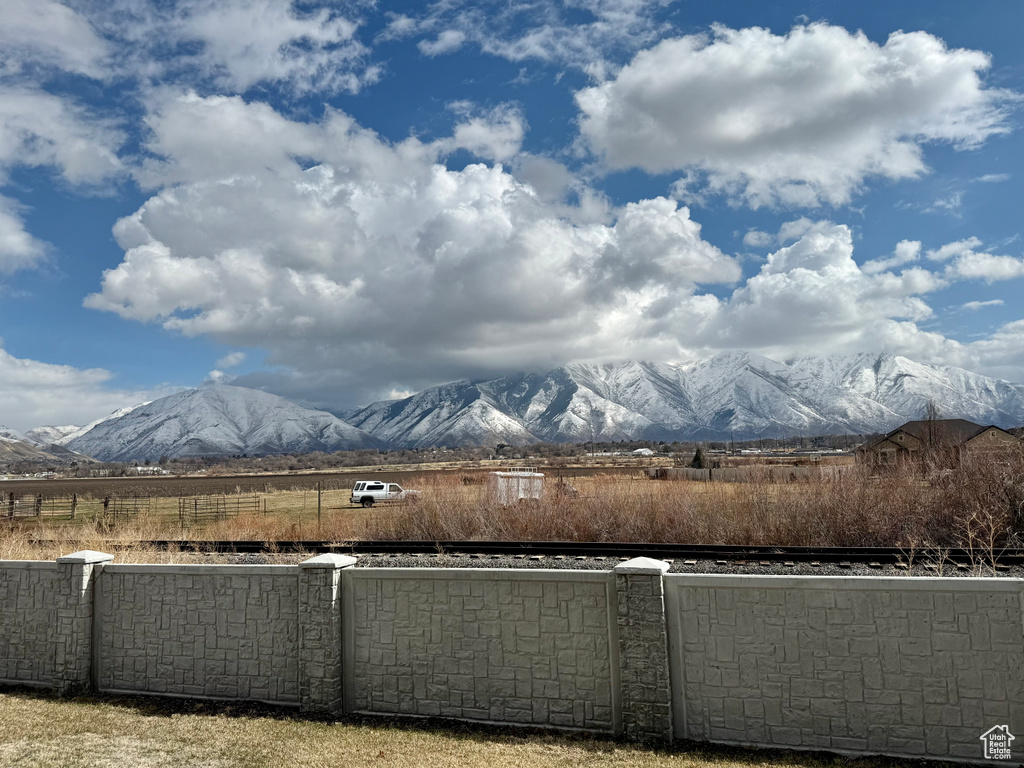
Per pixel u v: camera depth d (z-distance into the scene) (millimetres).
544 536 22953
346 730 7305
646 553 18266
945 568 14922
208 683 8383
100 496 60312
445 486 27250
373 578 7859
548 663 7250
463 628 7531
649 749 6633
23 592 9242
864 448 26922
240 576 8359
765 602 6680
